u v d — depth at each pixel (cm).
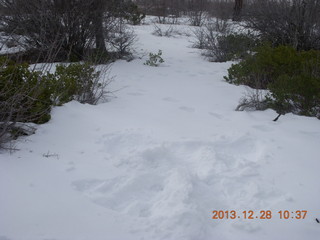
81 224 253
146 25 1669
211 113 521
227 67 864
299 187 316
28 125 410
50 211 264
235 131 437
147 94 607
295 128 462
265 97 554
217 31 1355
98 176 324
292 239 249
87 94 540
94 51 855
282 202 292
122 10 941
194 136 421
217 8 1981
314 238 251
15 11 786
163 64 873
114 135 412
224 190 312
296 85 515
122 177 322
